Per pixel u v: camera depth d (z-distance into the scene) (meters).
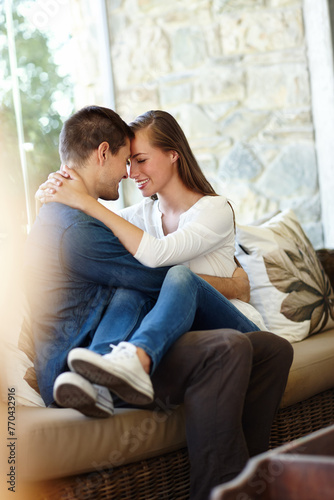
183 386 1.55
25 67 3.28
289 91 3.93
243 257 2.45
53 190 1.73
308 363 2.00
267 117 3.95
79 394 1.37
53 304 1.66
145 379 1.40
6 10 3.15
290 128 3.95
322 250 2.82
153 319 1.53
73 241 1.63
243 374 1.50
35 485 1.43
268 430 1.68
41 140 3.26
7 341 1.68
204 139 3.97
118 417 1.52
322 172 3.87
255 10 3.92
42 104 3.34
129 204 3.78
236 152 3.96
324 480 0.99
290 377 1.90
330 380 2.08
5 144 2.95
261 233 2.49
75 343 1.62
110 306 1.66
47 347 1.64
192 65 3.96
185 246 1.85
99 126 1.80
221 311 1.76
